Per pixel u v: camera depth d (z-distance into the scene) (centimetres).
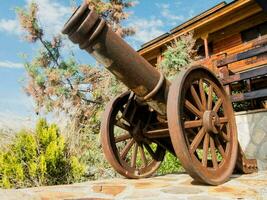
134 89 393
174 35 1218
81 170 492
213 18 1119
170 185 366
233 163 407
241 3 1036
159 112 417
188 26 1192
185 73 377
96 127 817
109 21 1236
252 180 389
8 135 488
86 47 350
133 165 441
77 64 1038
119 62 363
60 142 488
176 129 349
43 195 302
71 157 506
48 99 980
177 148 349
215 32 1268
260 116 599
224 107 430
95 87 946
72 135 592
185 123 365
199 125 381
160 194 313
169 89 368
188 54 966
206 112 390
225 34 1234
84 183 391
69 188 347
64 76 1002
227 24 1156
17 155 456
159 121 448
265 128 589
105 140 421
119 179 432
